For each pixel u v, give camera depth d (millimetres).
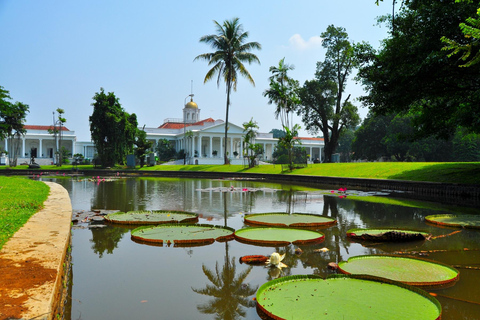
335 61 41062
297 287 4387
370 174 24984
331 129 43531
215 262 5730
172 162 63469
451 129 17969
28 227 5828
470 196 15305
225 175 37156
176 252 6309
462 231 8227
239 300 4227
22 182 16219
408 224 9133
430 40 14039
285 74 36125
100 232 7969
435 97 16062
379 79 15648
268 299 4000
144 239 6992
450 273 4938
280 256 5941
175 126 84562
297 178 28984
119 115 53000
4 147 71000
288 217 9570
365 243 7027
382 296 4055
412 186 18375
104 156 51844
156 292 4484
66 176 39000
